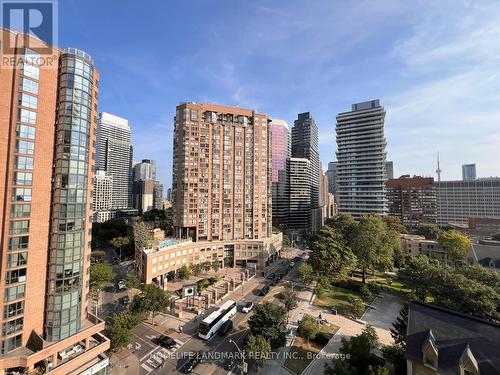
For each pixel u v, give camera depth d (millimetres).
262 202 120250
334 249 88500
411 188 188875
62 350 41156
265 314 49094
